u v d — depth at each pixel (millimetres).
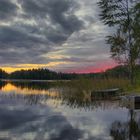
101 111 14820
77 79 29797
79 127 10336
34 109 15703
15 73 157375
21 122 11445
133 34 32812
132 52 32719
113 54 33625
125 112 14500
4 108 16109
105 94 23359
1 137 8680
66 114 13758
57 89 33375
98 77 30797
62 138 8547
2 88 39844
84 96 24281
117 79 30156
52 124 10969
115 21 33812
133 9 33094
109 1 33781
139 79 31750
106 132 9469
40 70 137000
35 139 8422
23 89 36656
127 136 8914
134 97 17531
